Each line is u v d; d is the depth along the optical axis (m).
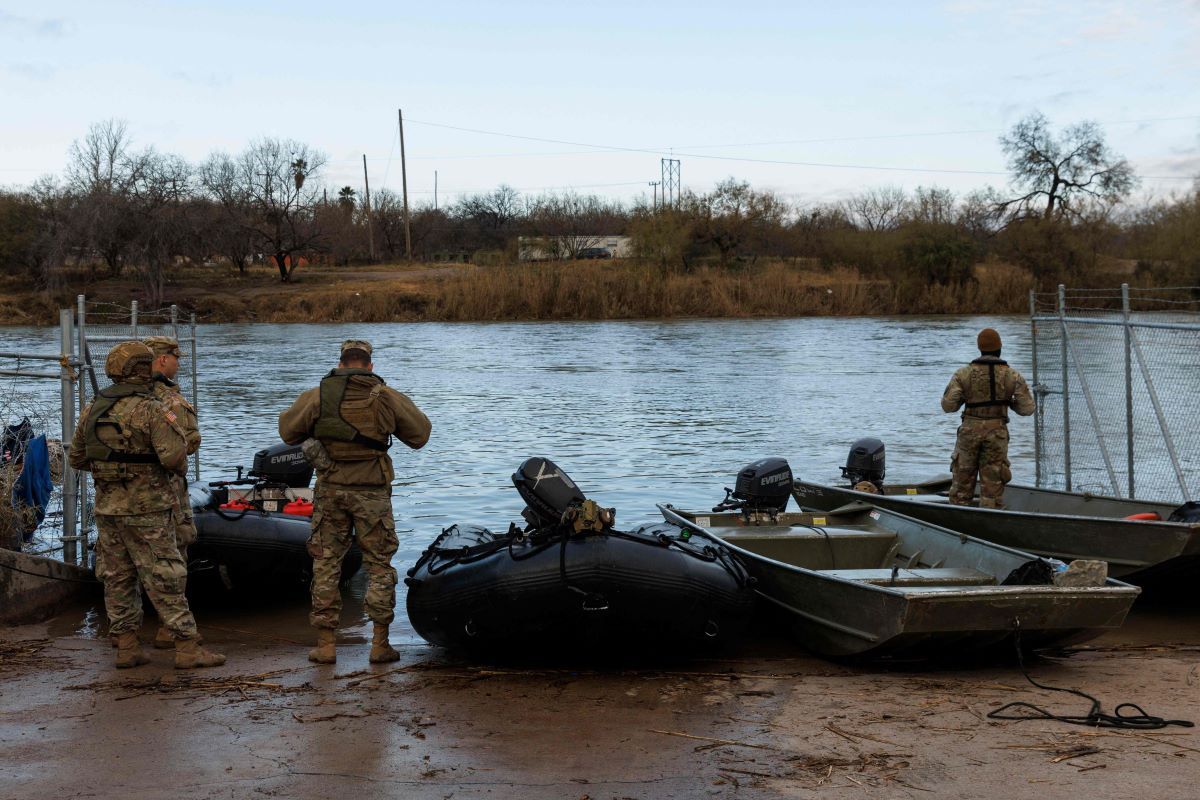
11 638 7.57
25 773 4.91
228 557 8.32
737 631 7.11
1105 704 5.99
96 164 61.09
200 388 26.78
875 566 8.97
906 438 18.81
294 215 77.00
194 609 8.86
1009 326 48.28
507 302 54.75
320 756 5.16
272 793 4.69
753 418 21.33
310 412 6.77
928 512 9.95
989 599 6.41
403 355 35.72
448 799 4.63
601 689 6.42
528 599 6.60
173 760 5.09
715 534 8.90
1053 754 5.13
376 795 4.68
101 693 6.20
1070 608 6.51
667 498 13.87
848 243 70.00
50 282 59.25
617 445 18.12
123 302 57.53
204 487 9.26
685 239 65.69
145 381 6.55
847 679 6.71
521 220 97.38
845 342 40.28
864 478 11.56
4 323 54.03
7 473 8.75
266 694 6.23
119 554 6.65
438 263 86.38
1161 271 61.12
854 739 5.39
